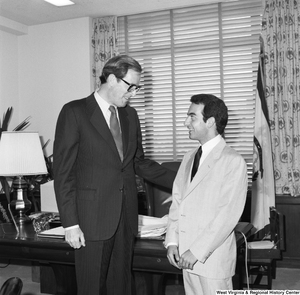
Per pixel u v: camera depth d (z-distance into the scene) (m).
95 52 5.08
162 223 2.57
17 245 2.36
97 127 1.99
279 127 4.33
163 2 4.63
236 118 4.62
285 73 4.31
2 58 5.19
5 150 2.93
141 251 2.12
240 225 2.59
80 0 4.49
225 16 4.69
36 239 2.36
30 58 5.37
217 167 1.85
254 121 4.31
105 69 1.99
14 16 4.98
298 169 4.28
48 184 3.15
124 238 2.07
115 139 2.06
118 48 5.13
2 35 5.19
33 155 2.99
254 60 4.58
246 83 4.61
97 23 5.07
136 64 1.97
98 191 1.99
